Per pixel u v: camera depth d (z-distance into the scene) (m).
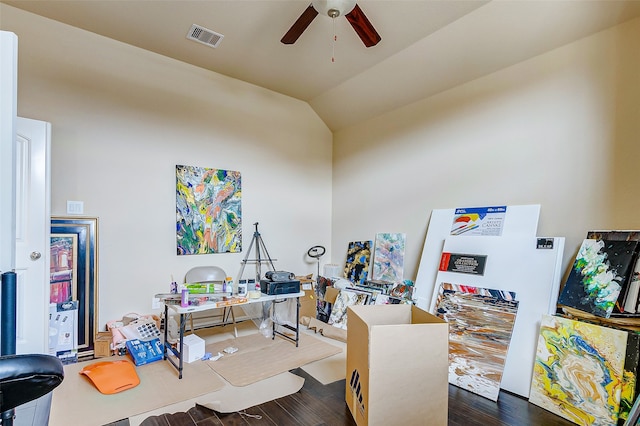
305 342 3.43
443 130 3.66
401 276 3.99
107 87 3.34
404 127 4.12
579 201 2.61
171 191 3.71
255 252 4.37
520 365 2.47
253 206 4.38
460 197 3.46
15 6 2.88
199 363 2.87
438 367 1.87
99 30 3.23
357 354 1.97
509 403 2.30
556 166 2.75
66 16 3.01
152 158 3.59
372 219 4.53
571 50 2.68
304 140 4.96
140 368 2.75
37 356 0.81
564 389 2.16
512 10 2.68
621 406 1.90
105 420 2.02
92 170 3.24
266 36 3.29
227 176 4.13
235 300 2.86
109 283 3.29
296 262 4.81
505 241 2.91
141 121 3.54
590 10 2.44
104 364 2.66
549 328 2.34
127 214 3.42
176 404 2.21
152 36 3.32
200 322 3.91
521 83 3.00
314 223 5.04
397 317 2.35
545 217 2.81
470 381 2.52
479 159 3.31
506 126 3.10
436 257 3.46
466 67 3.30
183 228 3.76
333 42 3.36
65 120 3.12
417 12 2.85
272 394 2.36
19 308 2.63
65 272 3.03
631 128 2.36
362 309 2.24
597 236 2.43
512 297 2.65
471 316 2.79
